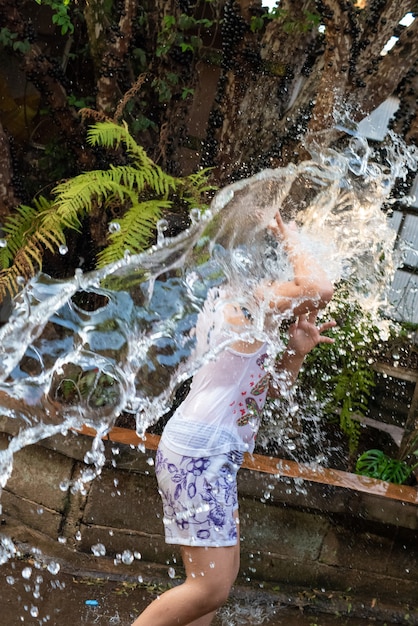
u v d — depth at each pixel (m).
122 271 3.08
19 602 3.20
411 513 3.82
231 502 2.60
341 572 3.85
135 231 3.91
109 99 5.15
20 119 5.67
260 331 2.66
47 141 5.71
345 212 3.76
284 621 3.52
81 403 3.71
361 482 3.96
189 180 4.53
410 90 4.93
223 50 4.87
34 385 3.32
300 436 4.92
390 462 4.51
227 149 4.96
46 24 5.64
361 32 4.66
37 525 3.81
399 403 5.82
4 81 5.62
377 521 3.80
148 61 5.26
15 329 2.97
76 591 3.39
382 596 3.87
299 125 4.93
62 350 3.14
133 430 4.08
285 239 2.82
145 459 3.70
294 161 4.90
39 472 3.81
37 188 5.58
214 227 3.00
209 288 2.81
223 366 2.63
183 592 2.52
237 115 4.93
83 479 3.71
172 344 2.86
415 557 3.90
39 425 3.49
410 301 6.20
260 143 4.96
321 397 4.80
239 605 3.58
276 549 3.81
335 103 4.70
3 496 3.89
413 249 6.24
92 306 4.58
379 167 4.50
